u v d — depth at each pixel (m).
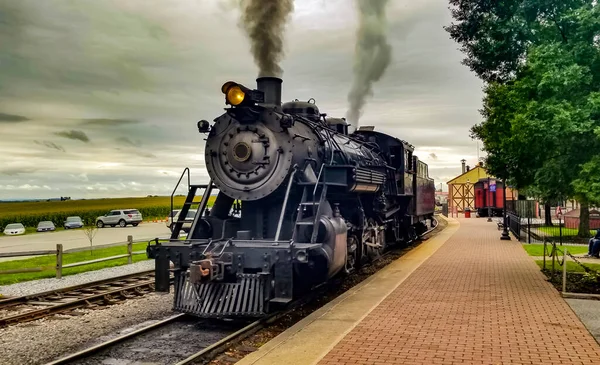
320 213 8.98
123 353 6.95
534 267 13.02
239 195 9.45
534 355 5.80
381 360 5.64
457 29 11.87
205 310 8.03
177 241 9.02
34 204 104.12
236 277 8.14
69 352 7.18
